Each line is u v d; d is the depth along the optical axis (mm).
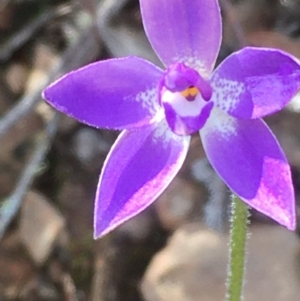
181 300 214
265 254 216
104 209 156
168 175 161
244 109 160
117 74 159
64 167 242
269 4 263
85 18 257
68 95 156
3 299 227
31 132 244
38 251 229
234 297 174
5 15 261
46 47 263
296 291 213
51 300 225
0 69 262
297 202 228
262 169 157
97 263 226
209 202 228
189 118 160
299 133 237
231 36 249
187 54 164
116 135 246
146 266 226
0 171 240
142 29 251
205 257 217
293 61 153
